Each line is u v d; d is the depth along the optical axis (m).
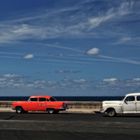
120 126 25.05
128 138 19.62
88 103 47.00
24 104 43.25
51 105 42.56
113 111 36.00
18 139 19.33
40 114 40.88
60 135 20.75
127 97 35.84
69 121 29.00
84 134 21.16
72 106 47.44
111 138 19.64
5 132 22.17
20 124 26.64
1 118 33.44
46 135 20.78
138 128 23.88
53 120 30.48
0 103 51.47
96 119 31.81
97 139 19.33
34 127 24.83
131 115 37.41
